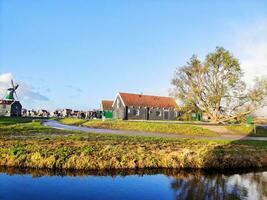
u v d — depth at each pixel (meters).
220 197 17.66
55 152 23.25
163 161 23.81
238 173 23.70
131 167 22.78
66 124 67.94
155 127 55.69
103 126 58.69
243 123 75.06
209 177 22.00
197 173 23.02
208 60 72.81
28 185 18.33
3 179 19.28
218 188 19.42
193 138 41.59
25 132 40.72
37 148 24.42
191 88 73.38
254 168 25.75
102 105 113.94
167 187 19.19
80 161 22.09
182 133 52.81
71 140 31.03
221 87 72.38
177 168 23.77
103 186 18.83
